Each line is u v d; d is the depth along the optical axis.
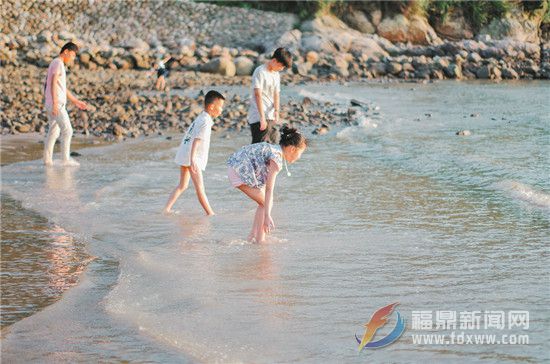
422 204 13.28
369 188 14.65
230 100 29.52
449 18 56.59
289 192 14.38
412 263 9.95
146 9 52.41
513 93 34.34
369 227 11.81
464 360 6.99
